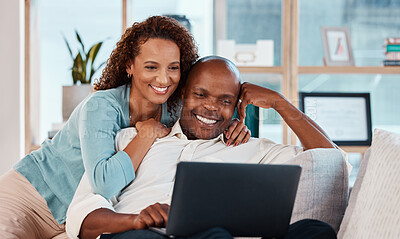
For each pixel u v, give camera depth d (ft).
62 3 11.37
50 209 5.69
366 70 11.17
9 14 10.34
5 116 10.35
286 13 11.06
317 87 11.66
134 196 4.75
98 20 11.42
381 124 11.89
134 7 11.41
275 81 11.20
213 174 3.15
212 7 11.55
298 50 11.71
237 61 10.98
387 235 3.64
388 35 11.87
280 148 5.22
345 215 4.57
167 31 5.08
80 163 5.59
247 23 11.62
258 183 3.23
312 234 3.36
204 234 3.10
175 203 3.17
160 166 4.92
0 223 5.09
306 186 4.34
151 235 3.45
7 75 10.36
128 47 5.16
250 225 3.28
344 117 11.34
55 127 10.32
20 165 5.88
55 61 11.41
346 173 4.61
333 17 11.81
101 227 4.26
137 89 5.28
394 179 3.83
